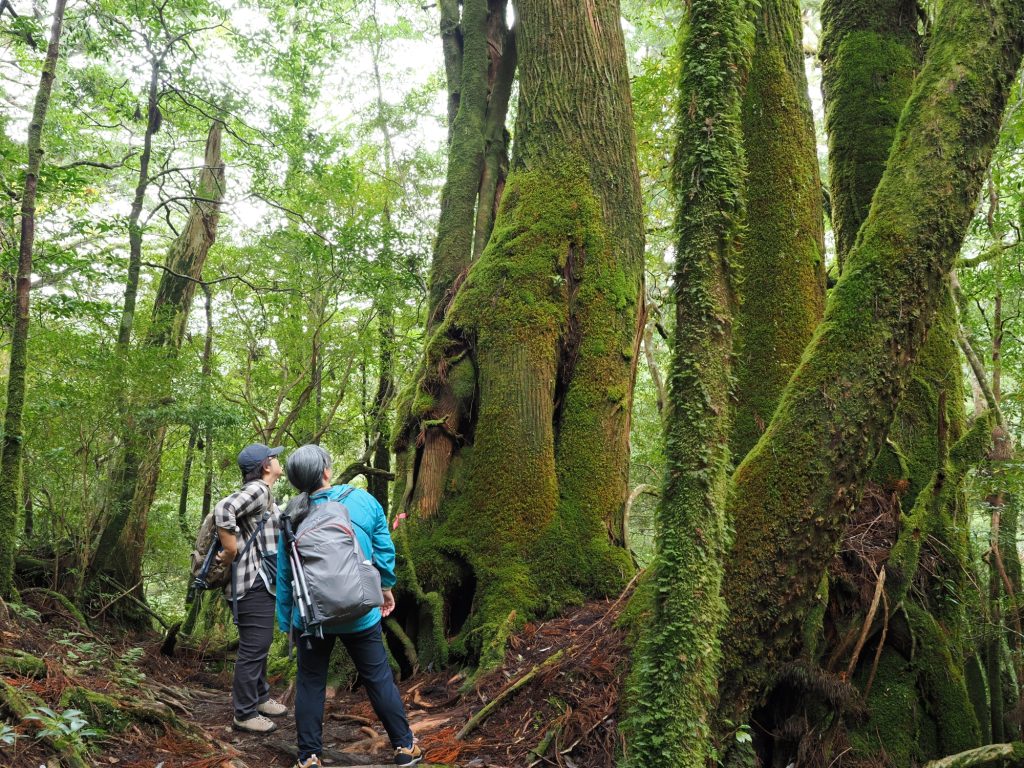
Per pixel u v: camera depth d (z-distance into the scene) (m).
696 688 3.47
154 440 8.86
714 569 3.59
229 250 13.81
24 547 8.75
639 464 15.83
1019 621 4.75
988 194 6.86
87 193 10.01
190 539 11.01
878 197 4.27
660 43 15.50
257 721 4.61
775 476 4.08
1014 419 7.36
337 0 15.67
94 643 6.59
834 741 4.22
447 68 9.96
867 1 6.54
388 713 3.83
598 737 3.99
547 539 5.88
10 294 7.60
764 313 5.62
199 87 11.41
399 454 6.70
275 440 12.25
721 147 3.81
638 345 6.92
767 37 6.07
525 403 6.19
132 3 10.85
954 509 5.11
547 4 7.16
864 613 4.59
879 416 4.08
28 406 7.28
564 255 6.60
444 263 8.56
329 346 12.98
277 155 11.92
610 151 6.93
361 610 3.61
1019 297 7.70
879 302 4.09
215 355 14.38
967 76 4.20
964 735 4.46
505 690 4.57
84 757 3.45
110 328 9.51
